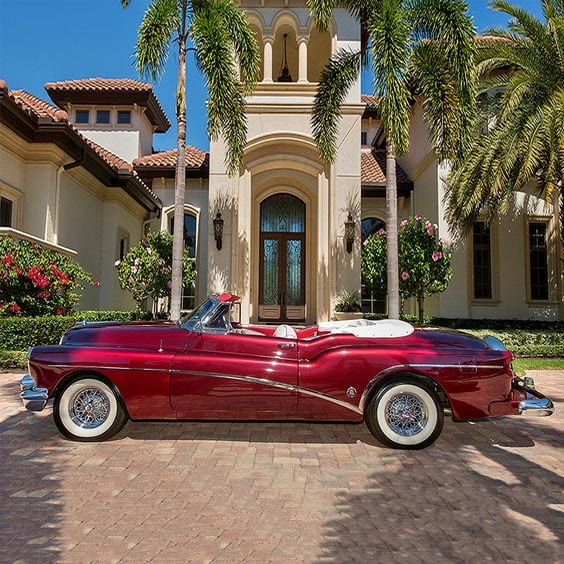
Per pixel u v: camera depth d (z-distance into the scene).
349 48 14.15
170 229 17.56
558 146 10.88
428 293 13.06
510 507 3.61
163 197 17.64
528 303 14.89
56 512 3.44
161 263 13.12
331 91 11.49
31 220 11.70
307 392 4.93
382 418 4.98
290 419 5.02
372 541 3.08
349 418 5.02
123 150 19.39
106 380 5.04
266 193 16.06
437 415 4.96
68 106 19.44
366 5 10.23
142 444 5.04
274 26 14.50
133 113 19.52
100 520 3.33
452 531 3.22
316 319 14.88
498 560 2.86
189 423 5.82
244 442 5.16
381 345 5.07
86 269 14.10
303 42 14.48
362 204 17.55
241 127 10.95
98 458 4.59
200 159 17.80
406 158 18.30
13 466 4.35
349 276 13.62
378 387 5.01
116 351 4.99
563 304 14.85
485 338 5.36
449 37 9.66
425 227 12.66
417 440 4.94
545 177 12.39
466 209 12.33
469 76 9.68
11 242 9.43
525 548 3.01
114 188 15.18
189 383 4.93
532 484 4.05
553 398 7.40
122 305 16.17
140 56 9.91
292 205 16.38
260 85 14.20
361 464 4.52
